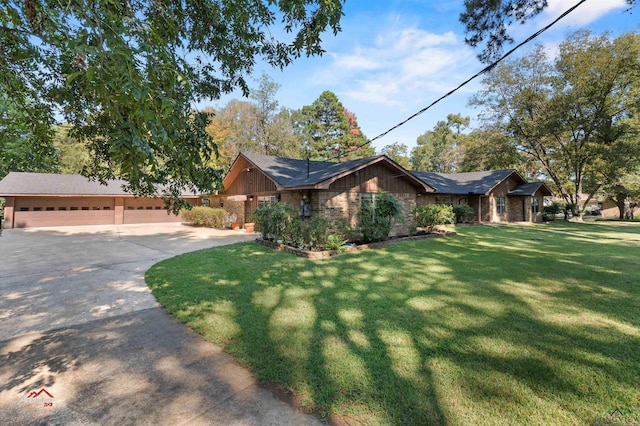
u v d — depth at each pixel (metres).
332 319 3.97
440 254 8.60
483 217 21.61
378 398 2.38
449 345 3.24
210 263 7.47
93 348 3.31
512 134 23.77
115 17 1.89
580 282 5.65
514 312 4.19
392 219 12.11
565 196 24.59
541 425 2.09
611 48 18.08
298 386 2.54
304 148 37.09
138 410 2.29
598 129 19.83
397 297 4.86
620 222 21.14
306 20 3.71
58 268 7.26
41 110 3.41
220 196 19.50
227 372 2.80
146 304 4.74
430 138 49.00
